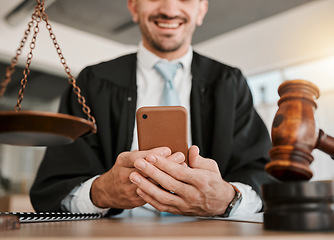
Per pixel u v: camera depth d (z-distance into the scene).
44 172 1.29
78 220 0.94
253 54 5.16
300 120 0.57
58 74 4.93
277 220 0.53
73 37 4.94
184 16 1.58
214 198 0.93
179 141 0.88
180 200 0.90
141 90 1.62
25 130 0.59
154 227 0.65
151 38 1.61
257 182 1.22
